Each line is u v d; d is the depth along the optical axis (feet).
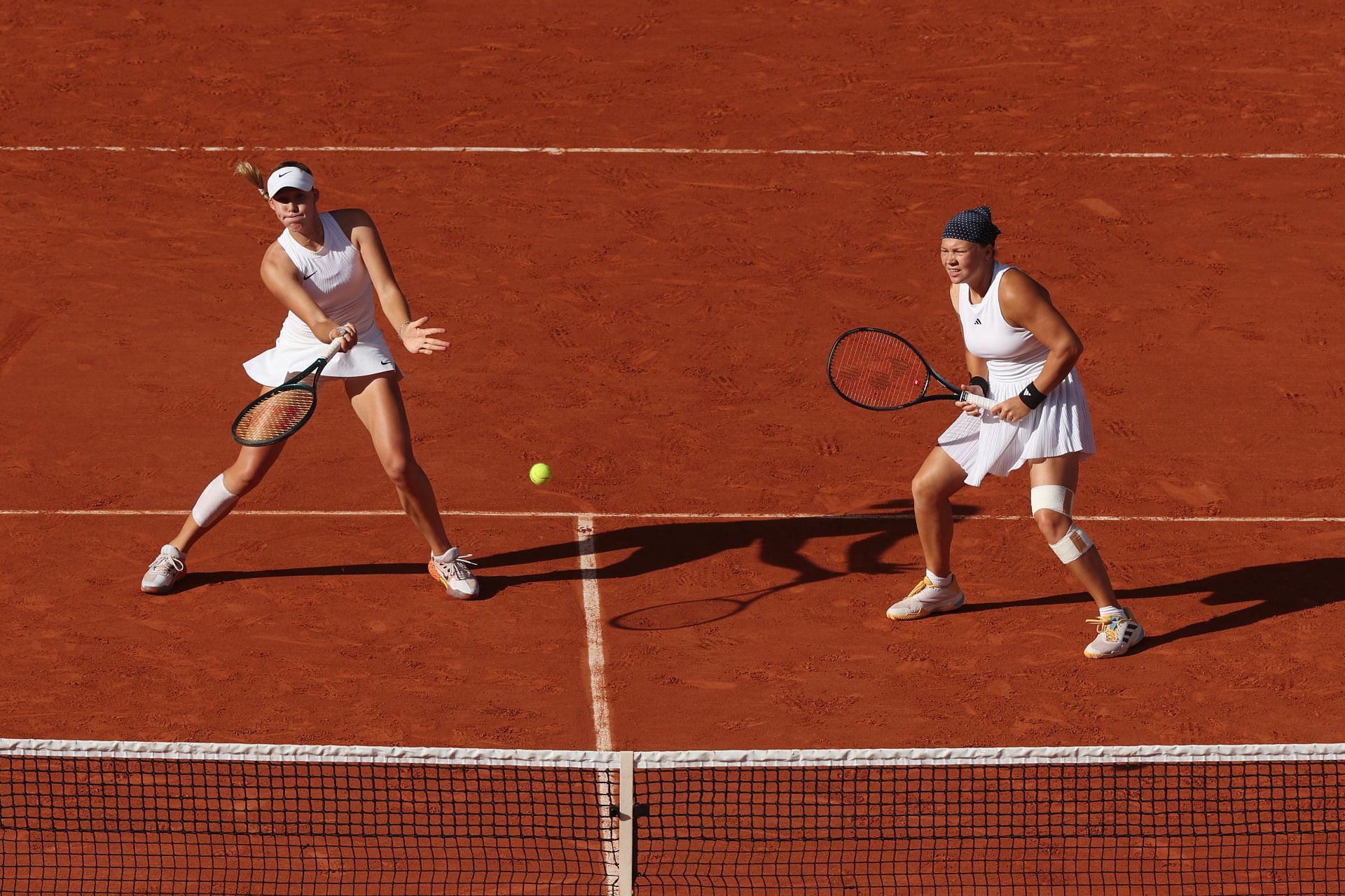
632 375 123.24
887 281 139.64
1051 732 78.64
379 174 161.68
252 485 89.76
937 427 114.93
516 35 196.95
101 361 123.95
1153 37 195.11
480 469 108.37
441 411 117.19
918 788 71.05
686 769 62.90
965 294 81.41
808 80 184.24
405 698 81.46
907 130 171.94
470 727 78.95
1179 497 104.37
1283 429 113.91
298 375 82.12
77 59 189.47
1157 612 90.17
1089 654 85.25
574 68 187.73
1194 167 162.09
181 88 182.50
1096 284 138.00
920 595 89.15
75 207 153.38
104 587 92.32
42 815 68.44
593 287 138.72
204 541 98.02
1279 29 197.06
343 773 72.64
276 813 68.85
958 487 85.10
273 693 81.87
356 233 84.99
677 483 106.52
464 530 100.07
